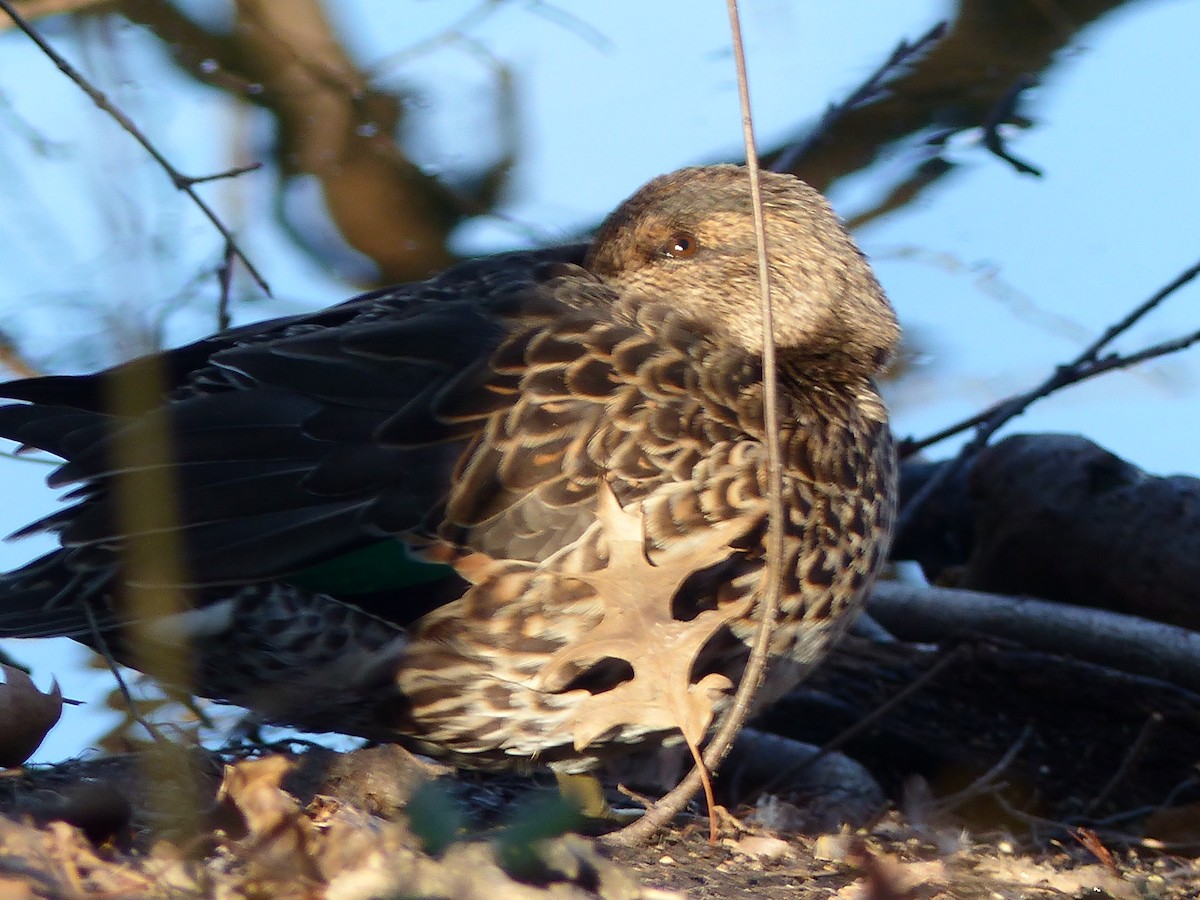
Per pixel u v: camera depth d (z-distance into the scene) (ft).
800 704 31.48
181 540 20.38
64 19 35.94
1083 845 25.75
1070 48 44.34
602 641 19.93
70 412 21.56
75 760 20.81
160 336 32.09
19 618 20.68
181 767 16.07
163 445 20.75
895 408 41.93
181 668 21.40
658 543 21.13
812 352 24.72
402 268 44.57
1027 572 32.63
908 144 44.91
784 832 23.15
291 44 41.27
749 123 19.47
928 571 36.78
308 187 43.83
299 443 21.11
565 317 22.56
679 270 25.29
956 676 30.94
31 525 21.08
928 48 44.11
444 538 20.92
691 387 21.90
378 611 21.09
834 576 22.71
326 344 21.84
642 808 25.09
